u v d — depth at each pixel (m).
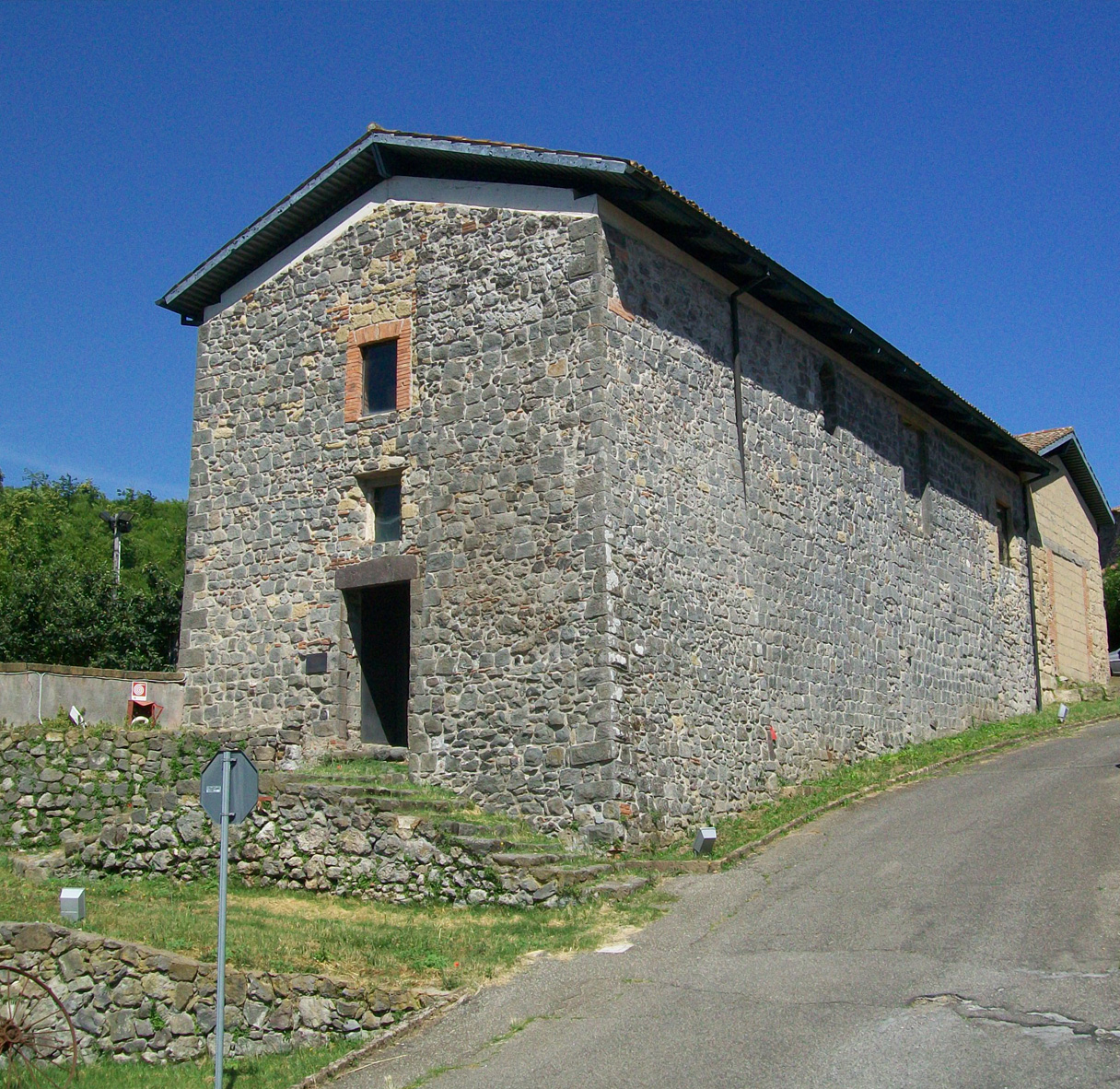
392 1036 9.55
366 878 13.45
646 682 14.70
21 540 37.94
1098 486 33.50
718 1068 8.23
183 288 19.08
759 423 18.06
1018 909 10.92
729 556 16.84
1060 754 19.41
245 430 18.38
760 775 16.70
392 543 16.47
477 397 15.96
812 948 10.54
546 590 14.79
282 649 17.23
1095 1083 7.44
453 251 16.66
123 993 10.21
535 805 14.28
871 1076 7.83
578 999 9.88
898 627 21.67
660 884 13.00
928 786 17.50
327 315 17.86
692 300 16.88
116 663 23.67
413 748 15.36
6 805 14.98
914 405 23.34
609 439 14.83
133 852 14.38
